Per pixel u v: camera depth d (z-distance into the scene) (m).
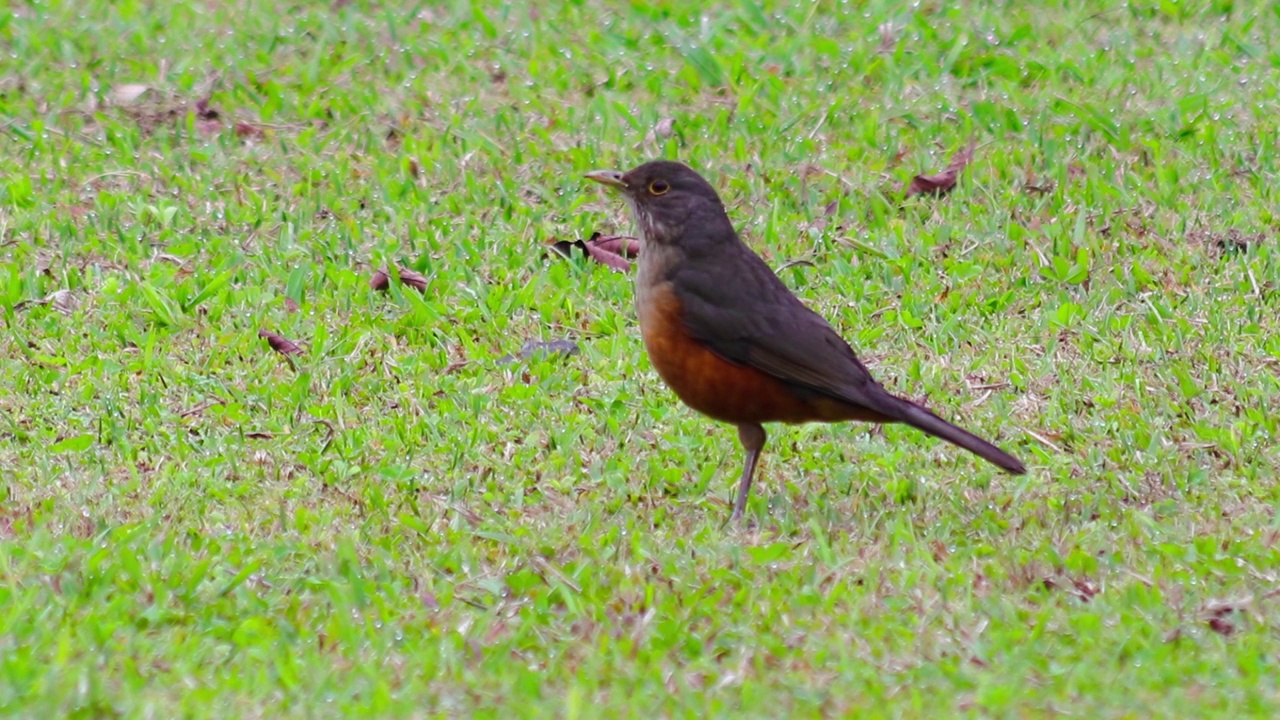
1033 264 13.96
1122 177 15.32
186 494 10.48
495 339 12.91
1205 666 8.30
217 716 7.81
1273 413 11.72
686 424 11.64
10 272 13.34
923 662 8.44
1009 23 18.38
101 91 16.78
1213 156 15.63
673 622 8.66
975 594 9.23
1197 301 13.31
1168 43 18.03
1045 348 12.70
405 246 14.28
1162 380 12.20
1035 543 9.93
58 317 12.93
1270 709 7.88
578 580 9.27
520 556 9.70
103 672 8.25
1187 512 10.36
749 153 15.70
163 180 15.32
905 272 13.81
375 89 16.89
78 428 11.48
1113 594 9.18
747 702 7.96
